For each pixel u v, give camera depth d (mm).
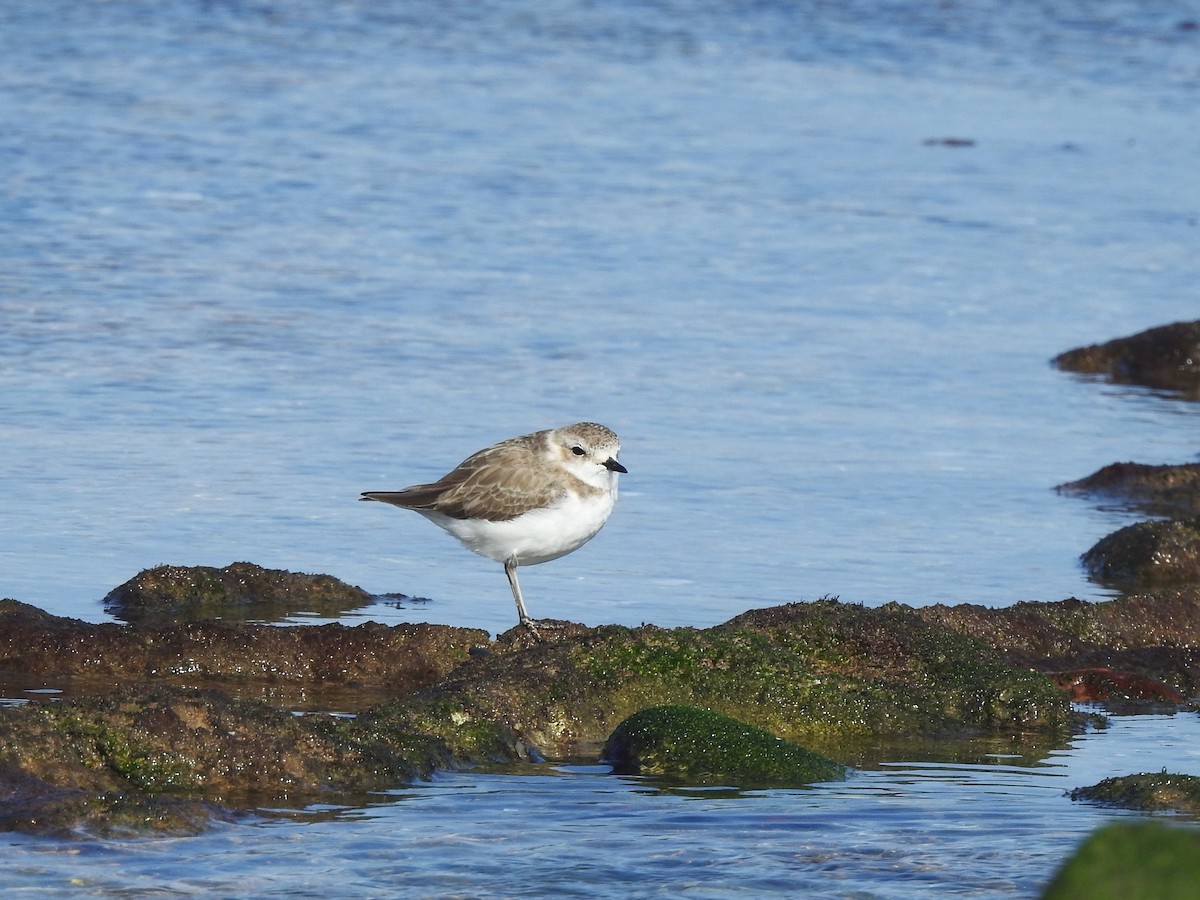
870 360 21766
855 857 8797
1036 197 30875
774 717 11633
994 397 20781
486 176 30188
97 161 29438
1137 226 29203
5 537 14812
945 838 9117
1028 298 25062
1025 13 46594
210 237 25547
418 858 8695
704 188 30250
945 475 17828
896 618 12781
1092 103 38906
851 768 10750
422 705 10812
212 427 17938
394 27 43500
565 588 14375
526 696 11172
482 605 14062
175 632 12484
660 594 14258
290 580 14055
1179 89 40406
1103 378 22047
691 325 22672
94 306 21906
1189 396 21625
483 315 22625
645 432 18500
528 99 36781
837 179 31469
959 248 27469
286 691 12141
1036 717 11820
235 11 44031
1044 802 9914
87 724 9664
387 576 14633
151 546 14820
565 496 12672
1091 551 15672
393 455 17328
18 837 8695
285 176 29375
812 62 41906
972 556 15578
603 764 10633
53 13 42188
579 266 25203
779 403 19812
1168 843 5590
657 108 36594
